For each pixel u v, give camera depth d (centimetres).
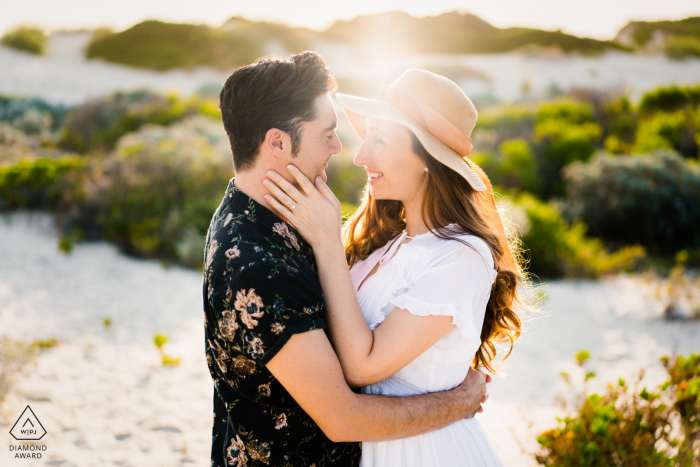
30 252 859
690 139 1492
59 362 480
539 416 424
